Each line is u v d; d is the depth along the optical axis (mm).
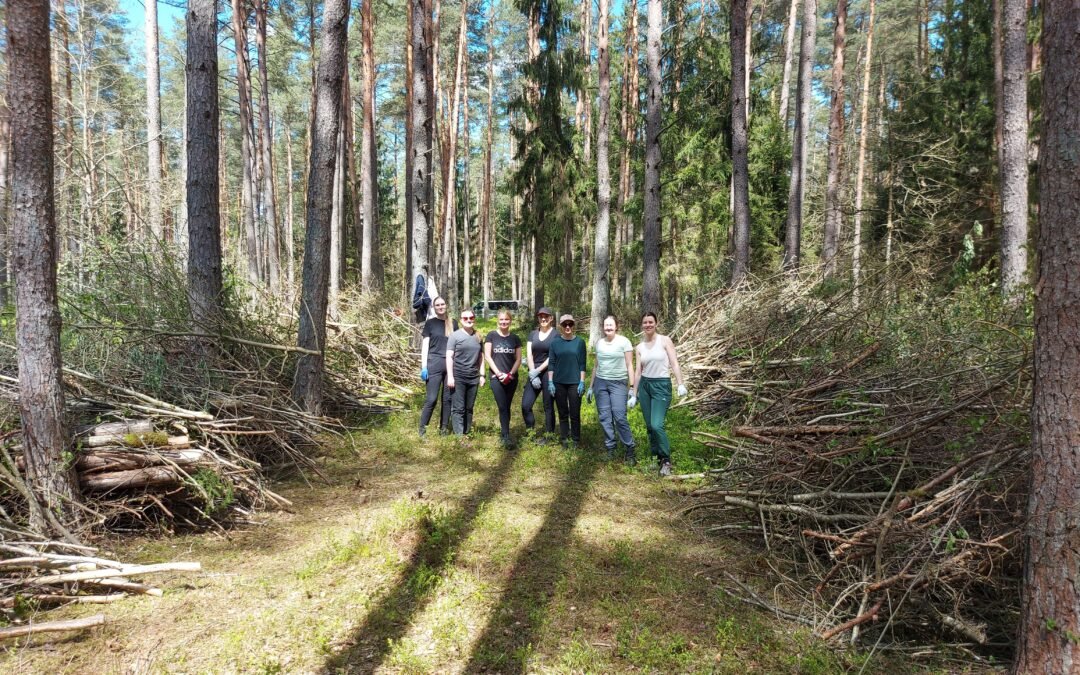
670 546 4527
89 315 6453
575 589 3822
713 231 18672
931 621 3498
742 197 12406
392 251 30109
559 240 19641
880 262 8562
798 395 5957
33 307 4039
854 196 20094
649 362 6309
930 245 8227
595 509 5273
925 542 3521
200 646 3100
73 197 9633
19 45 3875
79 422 4902
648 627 3381
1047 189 2572
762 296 9375
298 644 3143
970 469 3904
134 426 4750
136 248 7402
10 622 3209
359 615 3441
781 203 21703
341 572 3955
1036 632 2598
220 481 4781
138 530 4547
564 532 4734
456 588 3779
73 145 9734
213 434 5367
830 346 7188
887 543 3703
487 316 33375
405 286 17297
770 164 20859
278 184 41438
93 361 5602
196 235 7742
